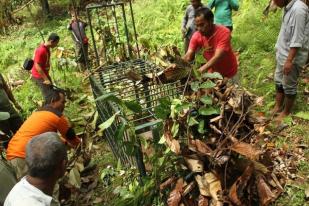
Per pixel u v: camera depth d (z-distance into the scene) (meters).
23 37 10.33
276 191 2.90
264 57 6.08
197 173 2.75
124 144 2.86
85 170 4.20
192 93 3.00
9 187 2.88
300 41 3.93
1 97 4.47
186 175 2.84
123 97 3.65
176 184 2.80
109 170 3.98
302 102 4.73
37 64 5.33
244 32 7.05
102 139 4.81
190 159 2.74
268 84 5.23
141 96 3.88
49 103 3.67
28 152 2.01
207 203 2.68
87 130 4.07
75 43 7.15
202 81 3.02
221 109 2.81
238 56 6.16
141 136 2.97
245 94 3.03
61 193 3.60
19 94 6.64
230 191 2.65
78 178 3.62
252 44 6.56
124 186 3.53
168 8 9.55
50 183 2.03
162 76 3.04
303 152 3.84
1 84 4.56
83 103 5.75
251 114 2.98
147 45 4.79
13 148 3.45
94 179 4.10
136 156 3.01
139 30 8.77
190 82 2.99
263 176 2.82
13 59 8.83
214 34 3.75
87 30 8.93
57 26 10.66
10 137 4.45
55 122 3.57
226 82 3.10
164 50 3.48
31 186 1.98
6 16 11.29
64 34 9.84
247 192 2.85
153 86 3.76
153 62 4.23
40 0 11.48
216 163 2.71
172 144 2.67
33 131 3.45
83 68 7.24
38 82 5.50
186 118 2.76
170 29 8.46
